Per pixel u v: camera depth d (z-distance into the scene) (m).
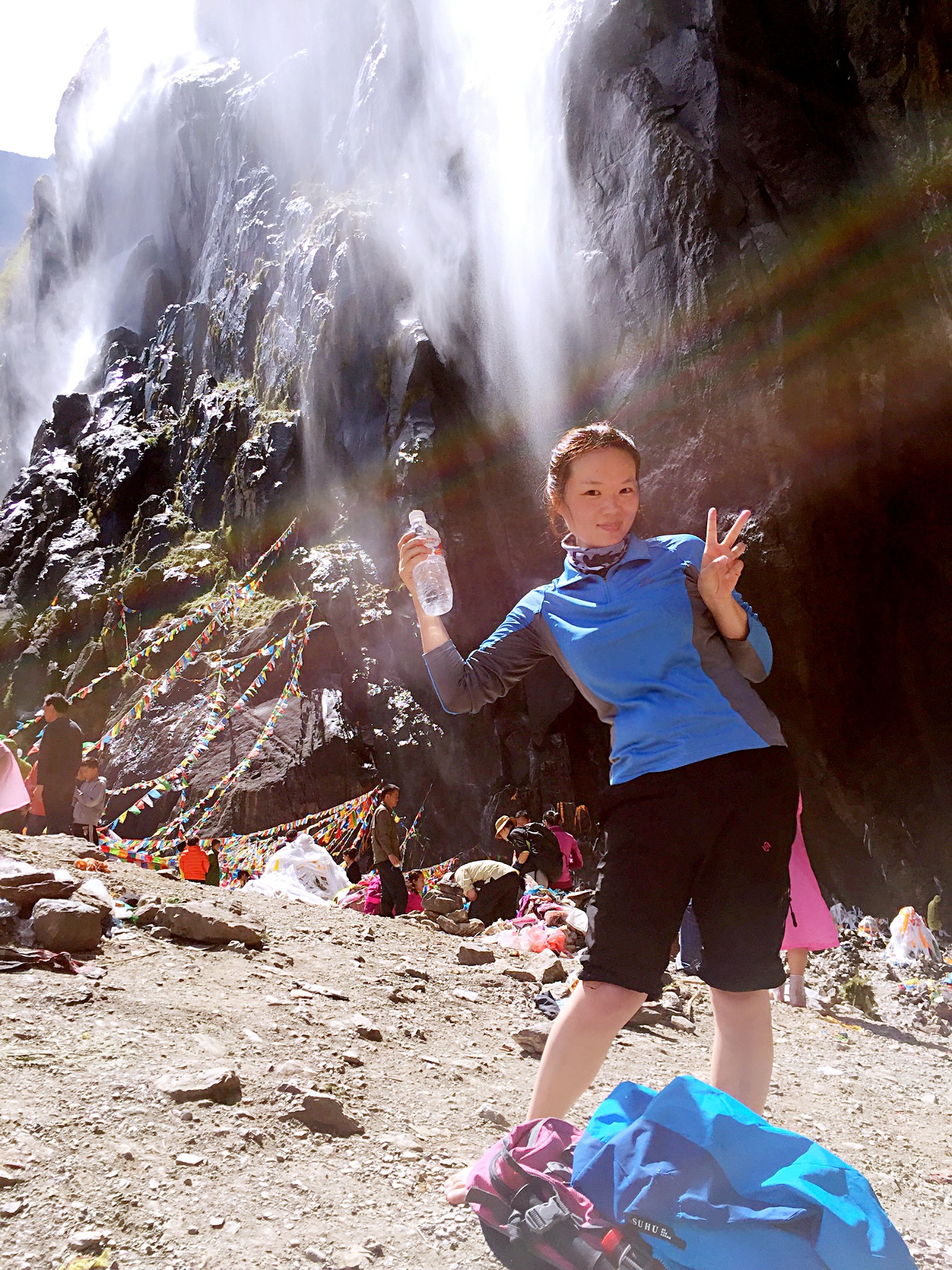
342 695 21.14
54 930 2.99
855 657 20.73
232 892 4.71
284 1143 1.97
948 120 20.27
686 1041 3.71
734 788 1.79
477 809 20.73
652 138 22.25
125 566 25.73
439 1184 1.94
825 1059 4.04
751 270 21.31
